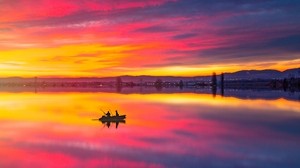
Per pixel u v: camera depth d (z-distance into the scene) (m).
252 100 101.12
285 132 40.81
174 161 26.36
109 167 24.66
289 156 28.06
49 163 25.62
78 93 160.38
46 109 71.31
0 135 38.53
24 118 55.66
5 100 102.25
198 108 74.50
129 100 101.19
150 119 54.75
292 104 83.69
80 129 43.38
